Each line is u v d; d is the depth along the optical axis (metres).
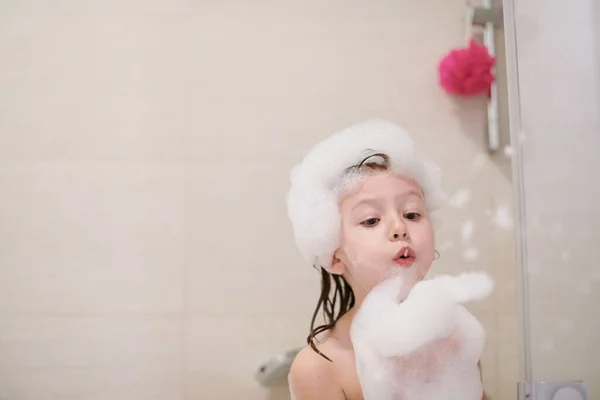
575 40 0.86
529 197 0.86
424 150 1.32
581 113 0.85
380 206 0.90
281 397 1.26
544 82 0.87
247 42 1.36
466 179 1.31
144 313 1.28
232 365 1.27
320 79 1.35
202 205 1.31
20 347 1.27
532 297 0.84
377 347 0.85
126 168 1.32
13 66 1.34
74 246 1.30
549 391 0.81
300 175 1.00
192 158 1.32
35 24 1.36
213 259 1.29
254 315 1.28
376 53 1.35
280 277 1.29
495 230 1.29
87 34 1.36
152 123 1.33
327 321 1.26
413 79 1.35
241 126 1.33
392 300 0.87
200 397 1.26
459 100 1.34
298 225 0.98
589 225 0.83
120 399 1.26
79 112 1.33
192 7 1.37
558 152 0.85
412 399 0.84
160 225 1.31
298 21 1.36
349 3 1.37
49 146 1.33
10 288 1.29
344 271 0.94
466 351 0.85
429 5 1.37
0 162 1.32
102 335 1.28
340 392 0.91
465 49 1.29
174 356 1.27
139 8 1.37
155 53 1.35
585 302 0.82
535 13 0.88
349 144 0.96
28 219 1.31
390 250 0.87
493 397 1.23
